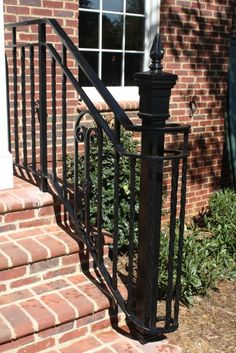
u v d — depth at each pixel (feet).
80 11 14.67
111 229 12.36
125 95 15.93
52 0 13.01
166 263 11.39
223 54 18.07
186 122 17.46
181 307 11.19
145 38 16.22
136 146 13.12
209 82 17.87
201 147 18.31
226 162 19.94
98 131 8.45
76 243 9.63
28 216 10.14
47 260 9.34
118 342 8.82
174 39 16.30
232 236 14.67
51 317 8.23
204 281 11.84
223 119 18.89
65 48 9.21
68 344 8.61
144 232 8.20
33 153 11.04
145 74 7.39
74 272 9.80
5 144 10.57
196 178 18.44
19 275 9.03
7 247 9.25
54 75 9.71
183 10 16.34
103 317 9.04
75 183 9.54
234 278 12.94
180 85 16.88
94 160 12.44
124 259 12.62
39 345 8.27
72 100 13.84
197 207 18.74
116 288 8.81
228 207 16.55
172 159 7.67
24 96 11.15
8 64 12.55
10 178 10.73
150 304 8.27
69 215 10.20
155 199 7.86
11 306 8.50
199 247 12.83
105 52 15.49
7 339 7.75
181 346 9.57
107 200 12.19
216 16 17.42
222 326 10.51
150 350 8.71
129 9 15.84
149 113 7.52
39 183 11.15
